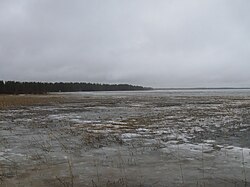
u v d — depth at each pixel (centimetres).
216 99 6512
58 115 2944
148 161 1079
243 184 830
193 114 2928
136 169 979
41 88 13625
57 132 1797
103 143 1425
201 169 973
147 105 4503
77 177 900
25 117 2753
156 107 4034
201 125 2083
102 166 1017
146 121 2345
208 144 1387
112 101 5800
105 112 3269
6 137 1620
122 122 2298
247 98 7012
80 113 3161
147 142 1446
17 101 5253
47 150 1274
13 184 845
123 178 888
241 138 1546
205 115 2822
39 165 1037
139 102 5394
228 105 4325
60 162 1076
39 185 835
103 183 845
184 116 2733
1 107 4044
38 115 2952
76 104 4803
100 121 2388
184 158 1120
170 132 1764
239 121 2312
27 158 1138
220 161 1070
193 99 6588
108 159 1113
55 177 903
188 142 1441
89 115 2928
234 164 1028
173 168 987
